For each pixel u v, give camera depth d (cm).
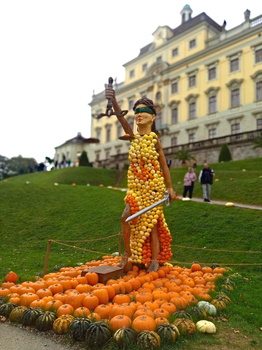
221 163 2806
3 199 1583
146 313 386
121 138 648
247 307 452
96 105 5972
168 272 614
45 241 1059
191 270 647
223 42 3975
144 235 603
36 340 362
